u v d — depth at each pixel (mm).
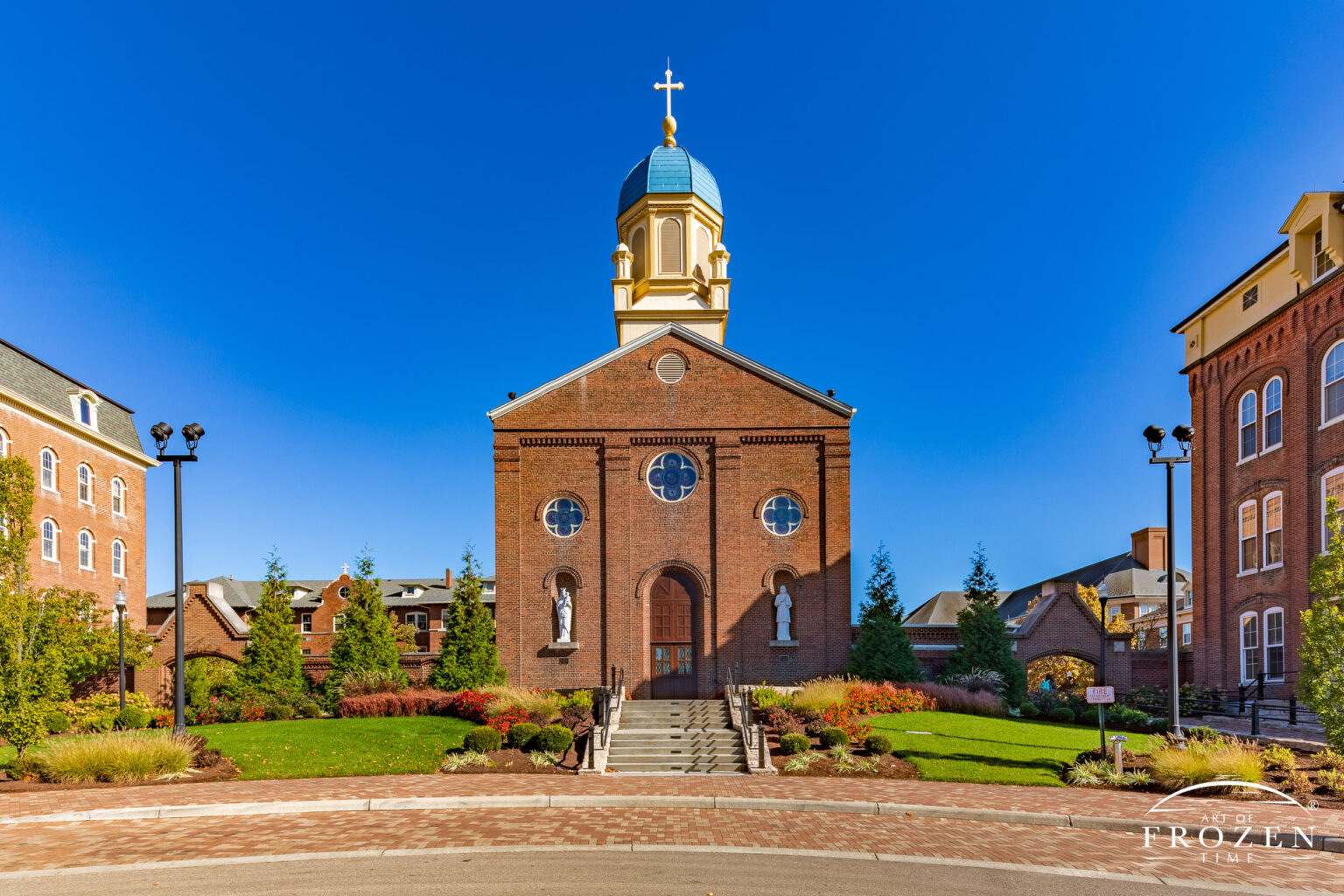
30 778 18797
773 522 33000
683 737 23641
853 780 19500
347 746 22438
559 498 33156
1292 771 18281
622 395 33531
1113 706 27922
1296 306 29484
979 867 12430
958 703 28781
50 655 20203
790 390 33500
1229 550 33250
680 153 41562
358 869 12031
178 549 21062
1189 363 36312
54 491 38688
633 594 32406
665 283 39969
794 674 31922
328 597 69812
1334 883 11883
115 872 11922
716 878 11664
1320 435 28219
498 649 31922
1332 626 18500
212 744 22328
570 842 13492
